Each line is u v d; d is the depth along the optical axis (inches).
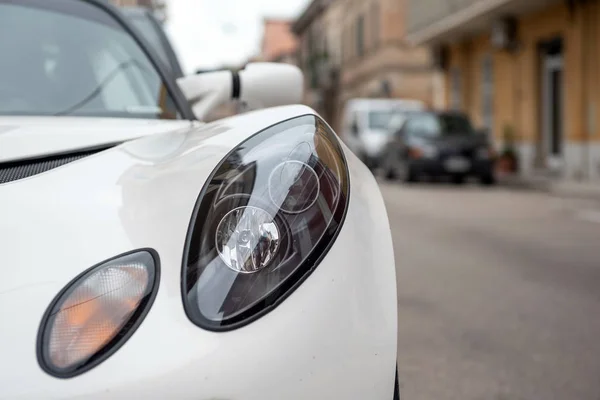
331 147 62.2
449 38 892.0
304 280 52.9
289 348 50.2
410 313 181.2
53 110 92.9
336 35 1533.0
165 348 48.1
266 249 53.2
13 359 47.0
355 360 53.1
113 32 106.4
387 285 57.8
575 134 643.5
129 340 48.4
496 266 243.4
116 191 58.9
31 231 54.3
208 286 51.2
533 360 144.6
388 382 54.9
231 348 48.9
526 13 728.3
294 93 101.1
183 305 50.3
